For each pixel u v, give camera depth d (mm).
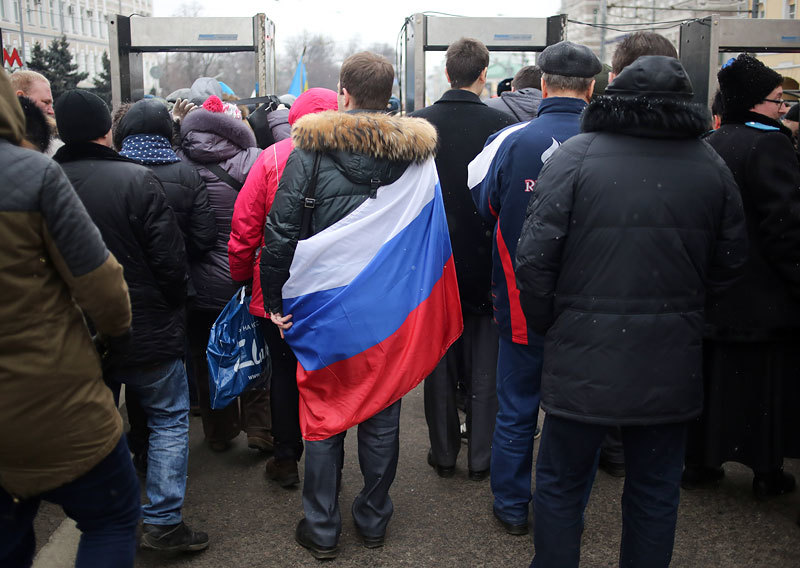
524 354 3127
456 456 3795
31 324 1903
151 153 3568
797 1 25203
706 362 3438
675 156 2357
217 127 3738
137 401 3367
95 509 2129
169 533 3004
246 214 3229
